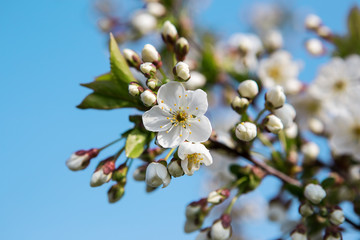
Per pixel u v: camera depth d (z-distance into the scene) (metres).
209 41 0.40
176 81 0.28
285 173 0.33
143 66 0.28
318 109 0.38
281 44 0.41
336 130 0.35
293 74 0.39
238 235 0.43
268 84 0.39
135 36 0.40
